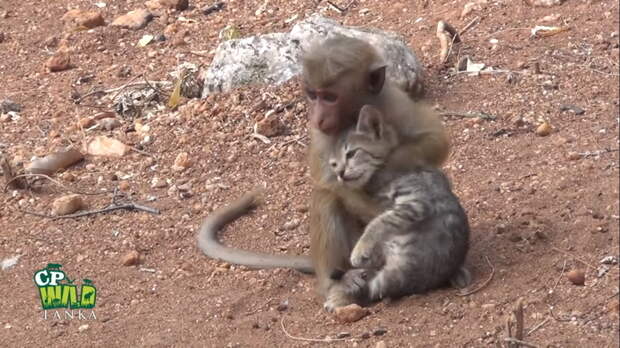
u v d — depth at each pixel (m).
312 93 9.52
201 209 12.02
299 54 14.14
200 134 13.50
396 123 9.45
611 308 9.08
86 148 13.57
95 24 17.42
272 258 10.68
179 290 10.44
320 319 9.59
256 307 9.98
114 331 9.79
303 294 10.16
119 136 13.88
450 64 14.25
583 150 11.90
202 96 14.57
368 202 9.60
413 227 9.30
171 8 17.67
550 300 9.31
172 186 12.57
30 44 17.09
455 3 15.96
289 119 13.48
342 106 9.38
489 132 12.61
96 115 14.54
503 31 14.90
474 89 13.62
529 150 12.12
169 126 13.83
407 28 15.54
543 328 8.91
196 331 9.62
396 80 13.20
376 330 9.13
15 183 12.70
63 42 16.91
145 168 13.03
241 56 14.23
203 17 17.34
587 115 12.73
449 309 9.31
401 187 9.29
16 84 15.81
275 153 12.90
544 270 9.77
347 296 9.77
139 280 10.70
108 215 12.01
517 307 8.52
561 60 13.98
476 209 11.04
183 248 11.26
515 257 10.09
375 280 9.62
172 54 16.16
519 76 13.70
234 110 13.77
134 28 17.12
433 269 9.48
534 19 15.08
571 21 14.84
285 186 12.24
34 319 10.12
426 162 9.48
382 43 13.45
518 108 13.05
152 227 11.69
